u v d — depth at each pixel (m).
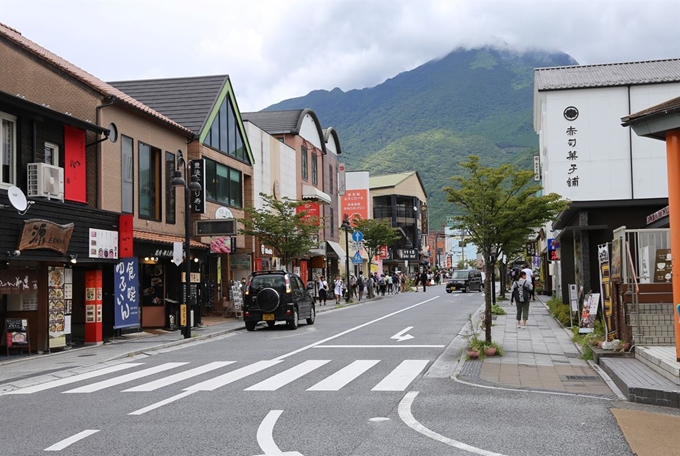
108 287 21.75
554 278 40.88
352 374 12.70
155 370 14.23
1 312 17.94
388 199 95.12
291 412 9.17
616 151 34.16
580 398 9.95
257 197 36.75
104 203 21.58
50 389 12.04
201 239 28.97
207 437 7.78
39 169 17.53
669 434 7.57
